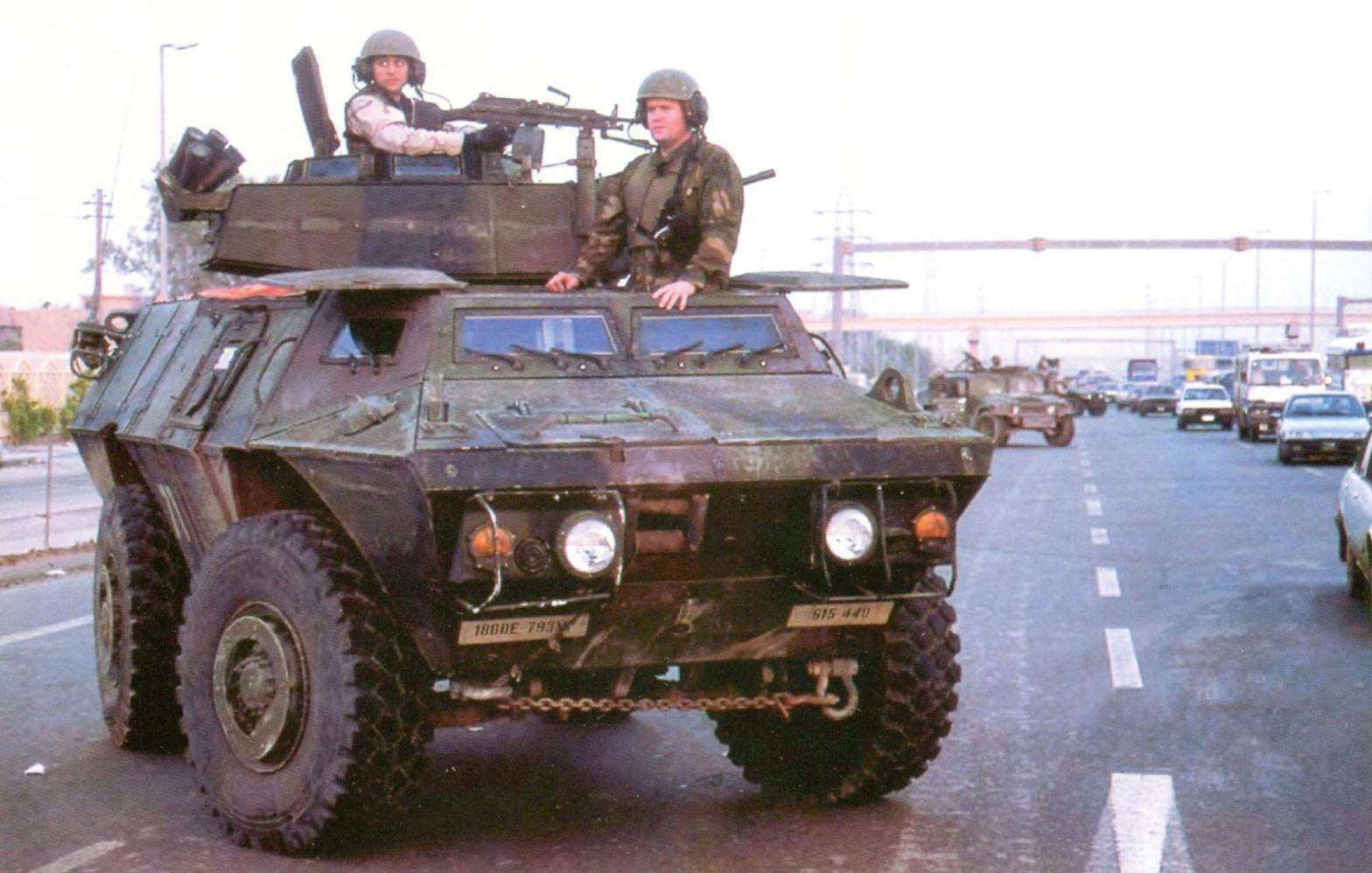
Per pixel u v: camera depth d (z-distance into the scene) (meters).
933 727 7.00
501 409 6.51
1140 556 17.58
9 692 10.28
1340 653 11.40
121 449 8.86
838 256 64.06
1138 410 99.94
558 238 9.22
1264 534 19.98
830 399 7.03
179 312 9.05
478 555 5.93
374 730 6.29
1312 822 7.00
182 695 6.89
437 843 6.72
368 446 6.20
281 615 6.50
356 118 9.26
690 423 6.48
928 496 6.57
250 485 7.12
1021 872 6.27
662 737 8.92
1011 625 12.79
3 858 6.55
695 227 7.64
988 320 147.75
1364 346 66.12
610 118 9.32
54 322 84.56
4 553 18.34
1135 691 10.08
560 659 6.49
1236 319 152.12
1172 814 7.14
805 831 6.89
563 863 6.41
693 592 6.48
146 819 7.18
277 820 6.50
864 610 6.70
